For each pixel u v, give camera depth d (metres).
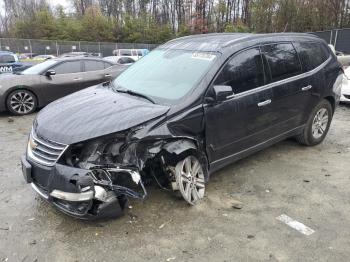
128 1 65.25
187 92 4.33
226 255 3.49
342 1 36.84
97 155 3.74
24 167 4.02
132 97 4.50
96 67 10.48
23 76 9.39
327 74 6.11
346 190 4.82
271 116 5.16
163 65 5.00
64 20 58.12
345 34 26.88
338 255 3.50
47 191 3.78
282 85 5.25
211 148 4.48
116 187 3.73
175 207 4.30
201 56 4.75
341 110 9.62
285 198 4.59
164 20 62.19
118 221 4.02
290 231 3.88
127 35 56.06
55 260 3.43
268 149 6.25
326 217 4.16
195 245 3.63
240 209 4.30
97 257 3.46
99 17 57.06
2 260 3.43
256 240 3.72
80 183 3.53
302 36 5.95
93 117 3.95
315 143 6.38
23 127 8.08
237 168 5.46
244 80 4.77
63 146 3.69
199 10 47.66
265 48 5.14
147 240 3.71
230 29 39.03
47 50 38.06
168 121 4.04
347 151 6.25
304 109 5.81
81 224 3.97
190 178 4.30
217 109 4.42
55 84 9.73
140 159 3.88
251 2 40.34
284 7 36.59
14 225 3.98
